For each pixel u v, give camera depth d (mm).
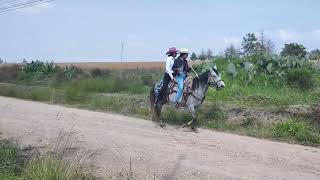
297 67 23250
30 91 28719
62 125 16297
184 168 10789
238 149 12531
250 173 10352
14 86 32875
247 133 14734
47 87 30125
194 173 10414
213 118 16562
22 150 12539
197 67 24906
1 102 24703
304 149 12664
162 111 17828
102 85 27281
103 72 37625
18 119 17891
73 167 9992
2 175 9625
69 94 25297
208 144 13125
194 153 12117
